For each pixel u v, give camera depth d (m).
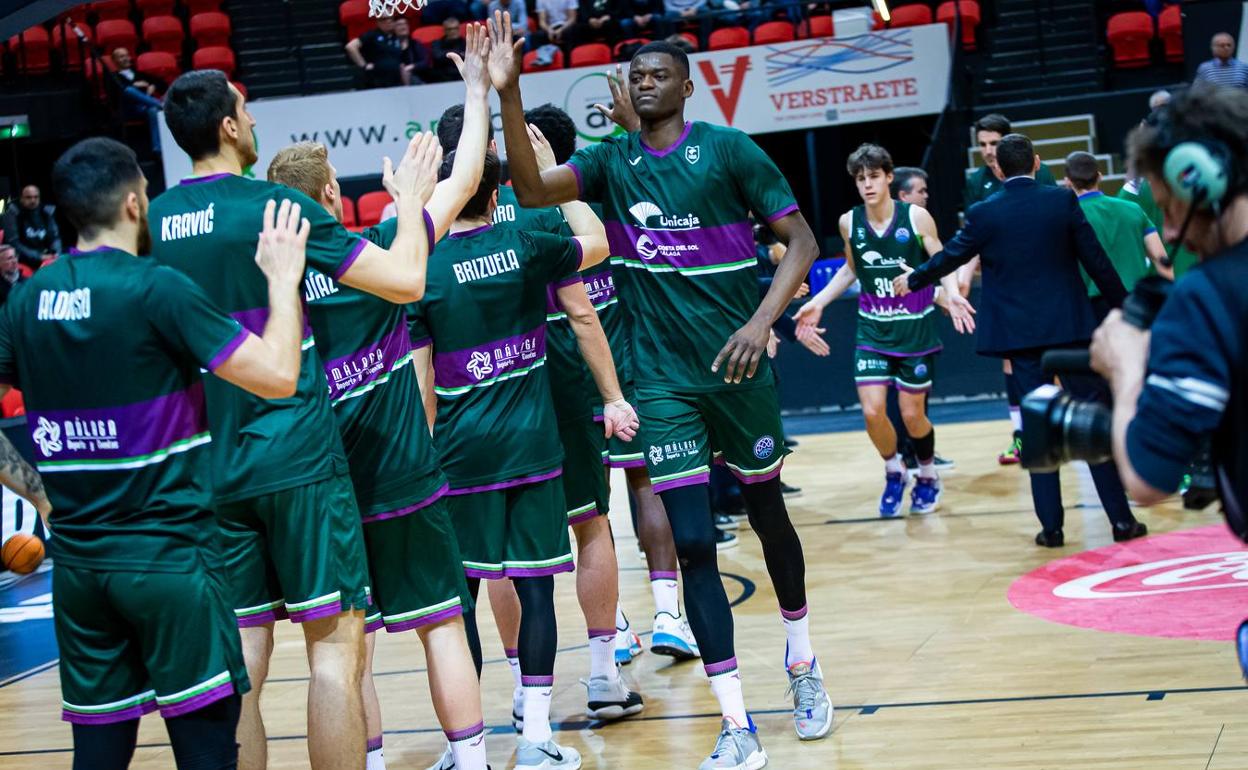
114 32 15.40
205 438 2.81
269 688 5.18
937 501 7.41
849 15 13.91
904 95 13.24
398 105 13.41
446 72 13.68
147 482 2.71
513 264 3.85
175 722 2.75
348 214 13.38
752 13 14.47
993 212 5.88
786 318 8.00
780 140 15.01
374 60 13.72
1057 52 14.68
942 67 13.19
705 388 3.81
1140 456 1.88
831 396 11.70
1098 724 3.82
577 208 4.30
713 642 3.74
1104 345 2.04
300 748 4.38
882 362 7.05
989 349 6.03
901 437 8.25
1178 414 1.85
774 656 4.91
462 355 3.86
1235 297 1.86
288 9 15.45
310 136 13.44
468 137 3.51
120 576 2.69
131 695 2.82
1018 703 4.08
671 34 14.38
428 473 3.52
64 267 2.76
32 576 8.29
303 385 3.22
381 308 3.47
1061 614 5.05
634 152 3.85
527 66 13.79
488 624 6.01
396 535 3.48
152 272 2.71
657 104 3.74
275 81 15.22
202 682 2.73
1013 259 5.88
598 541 4.38
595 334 4.10
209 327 2.68
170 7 15.87
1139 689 4.09
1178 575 5.46
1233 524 1.97
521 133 3.66
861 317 7.11
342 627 3.22
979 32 14.96
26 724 4.95
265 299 3.19
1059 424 2.06
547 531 3.91
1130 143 2.02
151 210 3.25
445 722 3.53
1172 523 6.45
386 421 3.48
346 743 3.17
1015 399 8.29
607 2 14.22
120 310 2.68
